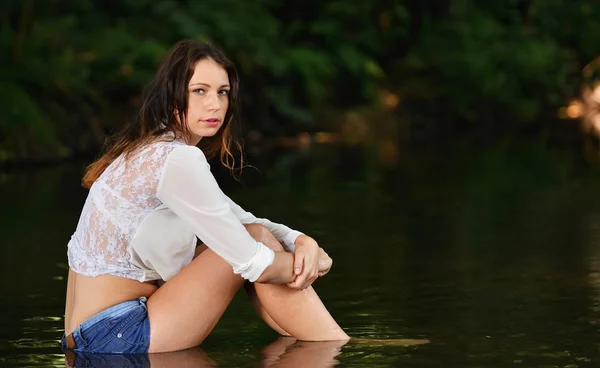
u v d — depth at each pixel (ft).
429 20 81.82
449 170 46.65
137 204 14.29
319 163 50.26
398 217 31.09
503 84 79.87
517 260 23.31
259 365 14.06
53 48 54.13
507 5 87.81
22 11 54.75
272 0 71.00
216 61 14.48
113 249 14.47
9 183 40.83
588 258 23.36
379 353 14.79
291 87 68.28
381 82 78.13
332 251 24.95
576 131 72.64
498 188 39.14
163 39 61.11
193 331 14.64
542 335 15.96
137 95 56.44
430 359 14.46
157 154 14.11
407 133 73.10
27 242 26.35
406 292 19.81
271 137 65.05
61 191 38.06
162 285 14.82
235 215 14.88
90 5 60.08
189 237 14.61
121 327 14.42
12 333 16.56
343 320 17.26
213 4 64.13
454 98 78.74
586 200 34.76
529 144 62.90
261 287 15.19
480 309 18.08
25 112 48.42
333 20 75.97
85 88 53.26
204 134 14.53
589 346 15.17
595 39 84.99
